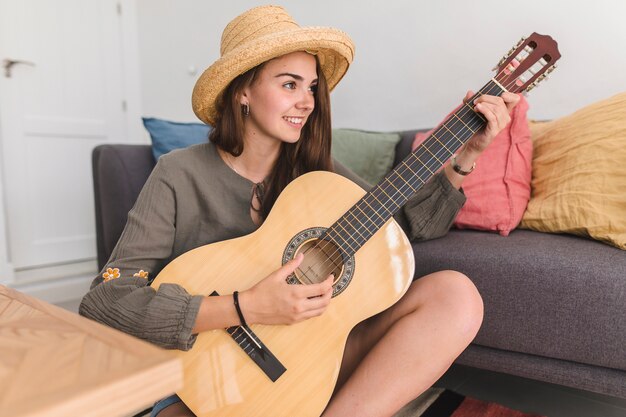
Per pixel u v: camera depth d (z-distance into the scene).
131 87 3.58
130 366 0.41
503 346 1.08
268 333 0.85
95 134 3.36
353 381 0.88
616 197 1.14
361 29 2.29
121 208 1.77
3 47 2.84
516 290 1.05
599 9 1.66
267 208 1.09
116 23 3.46
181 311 0.82
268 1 2.70
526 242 1.18
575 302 0.98
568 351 1.00
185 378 0.83
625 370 0.96
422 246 1.23
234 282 0.90
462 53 1.98
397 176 0.98
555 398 1.35
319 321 0.86
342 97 2.40
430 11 2.06
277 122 1.02
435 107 2.09
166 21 3.34
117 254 0.96
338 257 0.93
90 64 3.31
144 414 1.22
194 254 0.92
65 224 3.19
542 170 1.42
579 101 1.74
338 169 1.24
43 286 2.73
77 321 0.51
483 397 1.37
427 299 0.92
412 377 0.86
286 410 0.81
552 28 1.76
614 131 1.23
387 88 2.24
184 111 3.35
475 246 1.17
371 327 1.00
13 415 0.35
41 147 3.06
